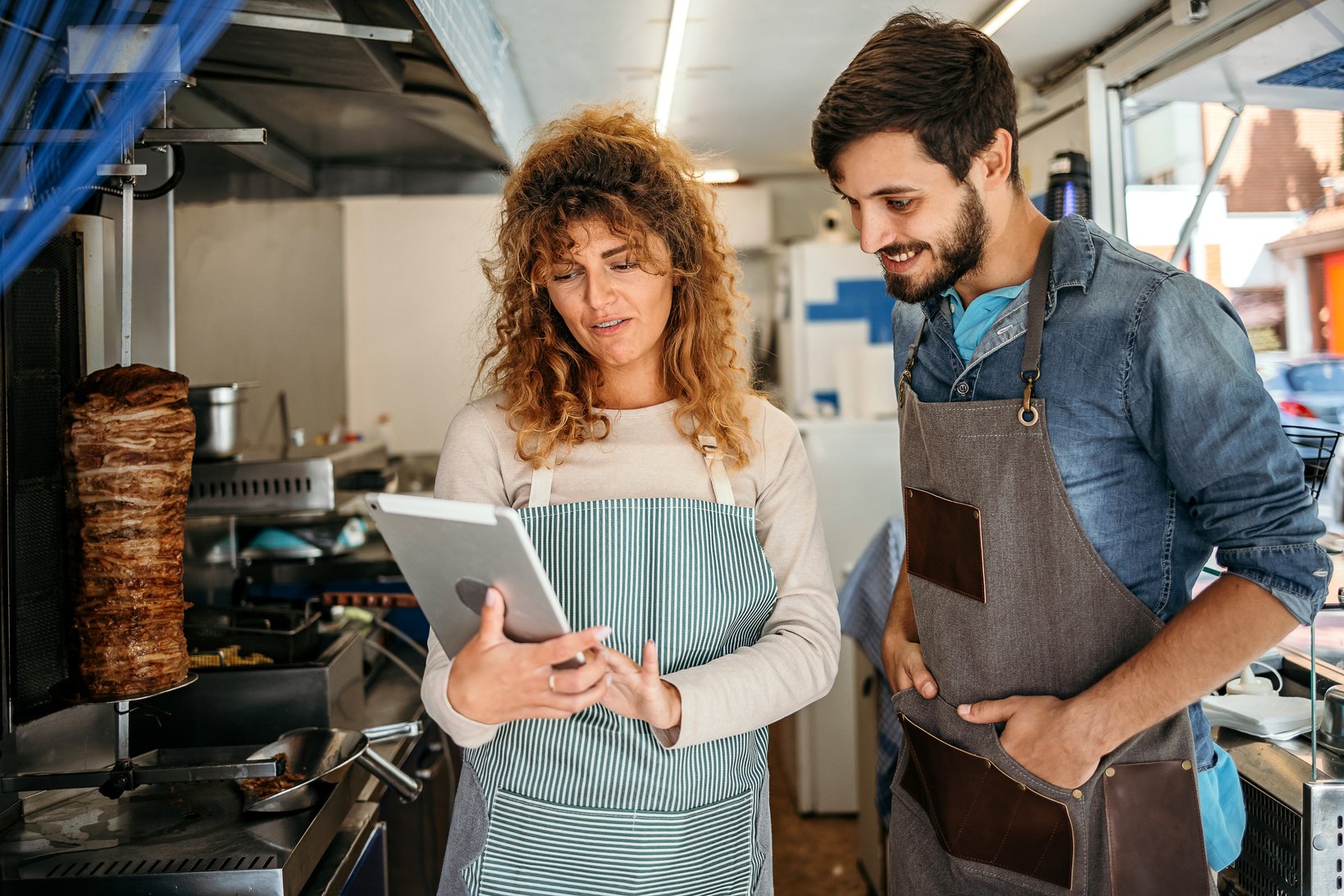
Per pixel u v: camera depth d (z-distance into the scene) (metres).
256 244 3.53
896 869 1.58
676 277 1.36
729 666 1.26
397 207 4.94
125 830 1.55
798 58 2.64
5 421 1.51
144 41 1.58
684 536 1.31
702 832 1.31
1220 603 1.16
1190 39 2.02
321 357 4.41
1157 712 1.20
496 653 1.08
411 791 1.71
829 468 3.60
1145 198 2.33
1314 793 1.39
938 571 1.42
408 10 1.78
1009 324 1.31
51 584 1.64
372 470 3.17
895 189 1.22
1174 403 1.19
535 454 1.36
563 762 1.29
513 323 1.40
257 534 2.62
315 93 2.50
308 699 1.95
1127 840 1.28
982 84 1.21
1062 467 1.28
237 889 1.41
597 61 2.70
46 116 1.60
